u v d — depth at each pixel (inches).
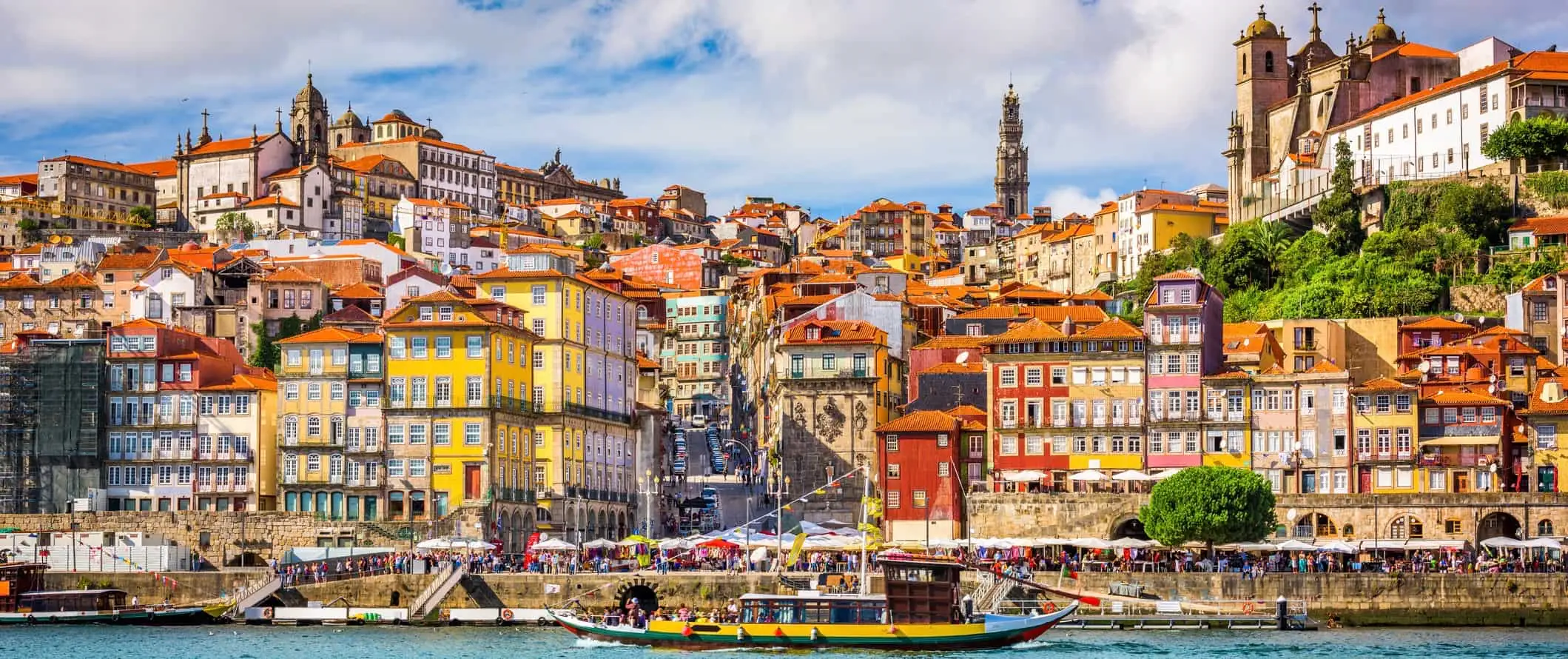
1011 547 7332.7
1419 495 7426.2
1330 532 7485.2
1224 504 7037.4
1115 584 6894.7
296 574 7283.5
